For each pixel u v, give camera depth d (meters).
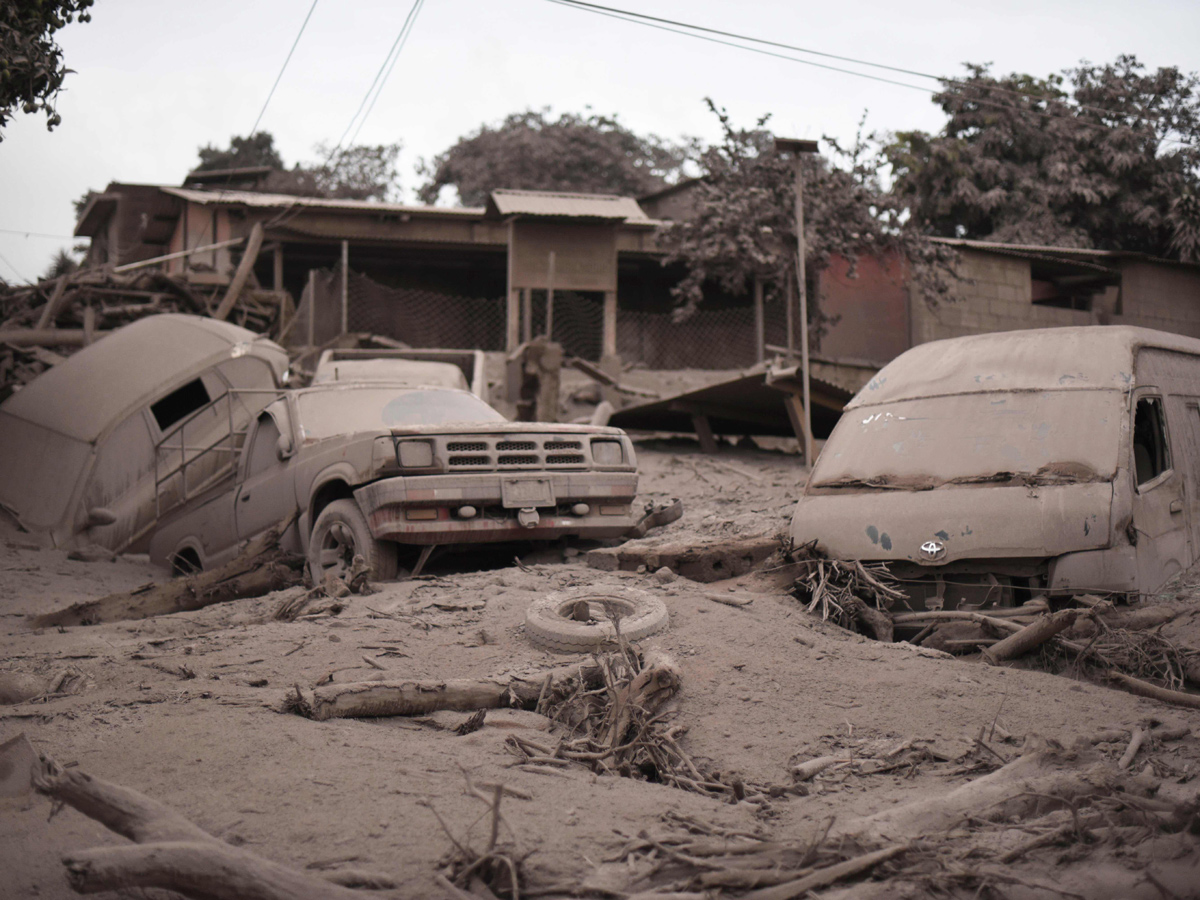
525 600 6.27
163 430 13.62
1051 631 5.46
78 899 2.82
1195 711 4.74
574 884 2.90
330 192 43.72
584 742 4.27
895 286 25.06
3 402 14.25
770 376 13.88
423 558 7.49
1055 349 7.06
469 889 2.87
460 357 16.14
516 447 7.68
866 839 3.20
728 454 16.91
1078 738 4.09
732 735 4.43
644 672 4.69
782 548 7.07
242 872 2.61
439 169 46.44
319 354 21.14
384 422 8.94
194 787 3.55
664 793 3.74
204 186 33.69
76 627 7.00
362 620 5.98
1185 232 28.64
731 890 2.88
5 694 4.89
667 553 7.07
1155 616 5.63
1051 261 25.91
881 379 7.74
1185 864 2.97
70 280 17.80
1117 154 29.80
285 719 4.32
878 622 6.15
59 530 12.05
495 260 30.17
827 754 4.22
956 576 6.41
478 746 4.18
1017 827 3.33
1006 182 31.11
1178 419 7.02
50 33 9.31
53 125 9.27
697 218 23.33
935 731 4.43
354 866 2.97
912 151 31.20
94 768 3.72
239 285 18.59
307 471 8.26
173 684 4.88
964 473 6.55
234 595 7.65
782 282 23.47
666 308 30.30
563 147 44.59
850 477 7.04
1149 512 6.24
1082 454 6.28
